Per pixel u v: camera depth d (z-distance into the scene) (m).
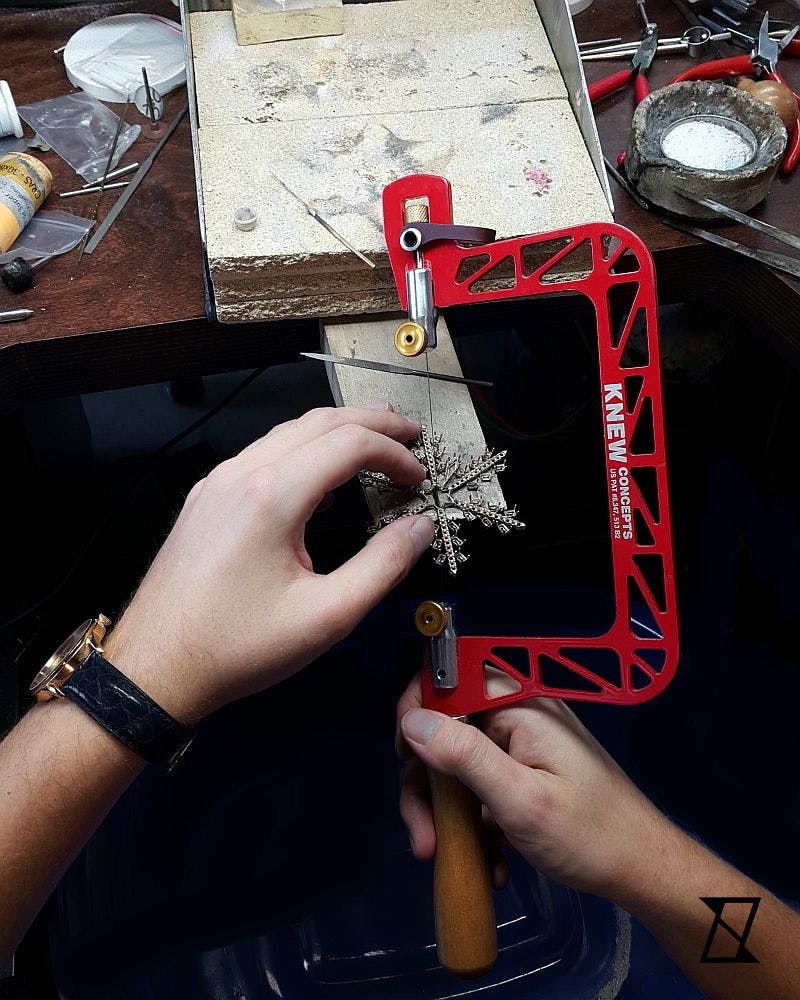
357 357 0.73
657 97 0.84
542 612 0.98
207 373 0.83
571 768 0.62
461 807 0.64
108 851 0.83
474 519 0.65
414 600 0.97
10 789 0.55
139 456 1.37
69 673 0.55
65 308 0.77
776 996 0.62
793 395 1.10
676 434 1.20
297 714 0.92
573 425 1.32
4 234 0.80
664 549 0.60
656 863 0.61
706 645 0.98
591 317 0.93
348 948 0.81
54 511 1.29
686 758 0.89
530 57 0.87
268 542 0.55
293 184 0.76
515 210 0.75
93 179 0.88
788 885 0.81
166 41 0.99
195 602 0.55
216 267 0.71
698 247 0.81
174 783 0.87
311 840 0.86
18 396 0.79
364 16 0.90
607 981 0.78
